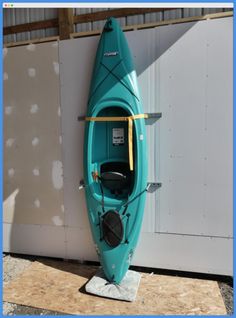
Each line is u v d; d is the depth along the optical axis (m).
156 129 1.99
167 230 2.04
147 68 1.97
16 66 2.27
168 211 2.03
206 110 1.90
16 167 2.37
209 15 1.89
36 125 2.27
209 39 1.86
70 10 2.18
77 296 1.83
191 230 2.00
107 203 1.89
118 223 1.86
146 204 2.06
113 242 1.87
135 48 1.98
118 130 1.95
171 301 1.75
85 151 1.96
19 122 2.31
